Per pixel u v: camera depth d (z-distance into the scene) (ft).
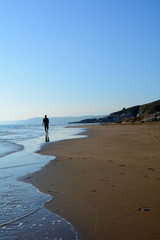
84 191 15.92
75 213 12.34
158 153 31.19
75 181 18.69
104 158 28.91
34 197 15.28
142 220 11.03
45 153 37.55
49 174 21.79
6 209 13.26
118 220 11.19
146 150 34.55
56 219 11.72
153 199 13.71
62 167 24.75
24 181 19.65
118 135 71.15
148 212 11.92
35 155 35.76
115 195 14.74
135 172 20.71
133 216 11.53
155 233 9.75
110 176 19.63
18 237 10.02
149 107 483.51
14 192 16.48
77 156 31.94
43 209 13.12
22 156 35.04
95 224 10.93
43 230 10.61
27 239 9.84
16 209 13.24
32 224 11.26
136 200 13.67
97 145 45.14
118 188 16.16
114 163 25.29
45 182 18.95
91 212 12.34
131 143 45.39
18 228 10.87
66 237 9.87
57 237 9.91
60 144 51.55
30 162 29.27
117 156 30.07
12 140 70.33
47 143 56.03
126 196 14.44
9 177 21.26
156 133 70.79
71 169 23.40
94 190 15.99
